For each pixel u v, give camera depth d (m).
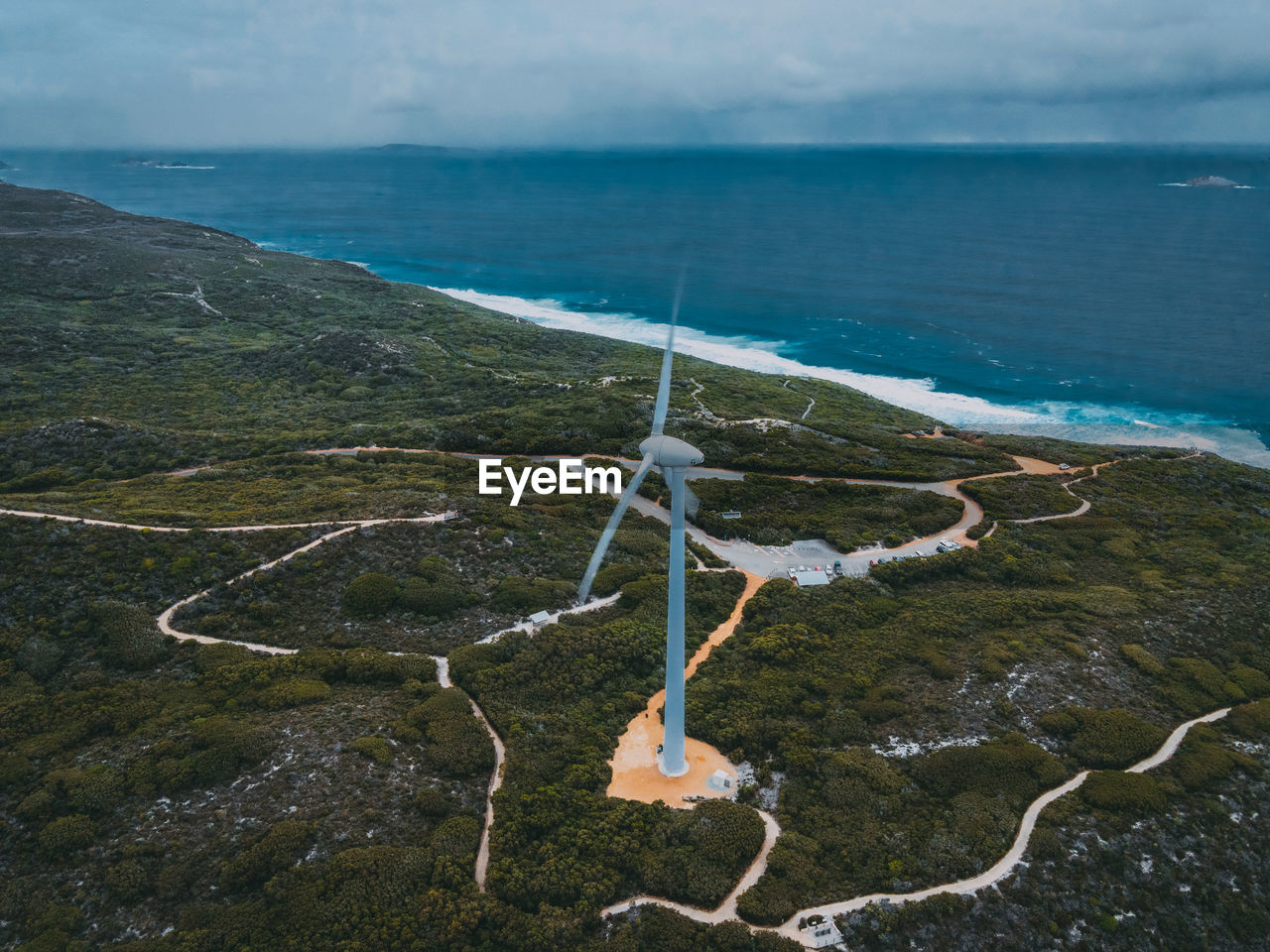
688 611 83.00
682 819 57.00
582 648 73.69
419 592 78.81
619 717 68.12
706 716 68.00
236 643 71.25
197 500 94.69
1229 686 70.12
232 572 78.38
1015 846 55.19
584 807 57.97
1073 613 81.69
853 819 57.66
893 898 51.53
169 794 54.62
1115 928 51.09
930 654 75.00
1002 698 68.44
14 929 46.84
